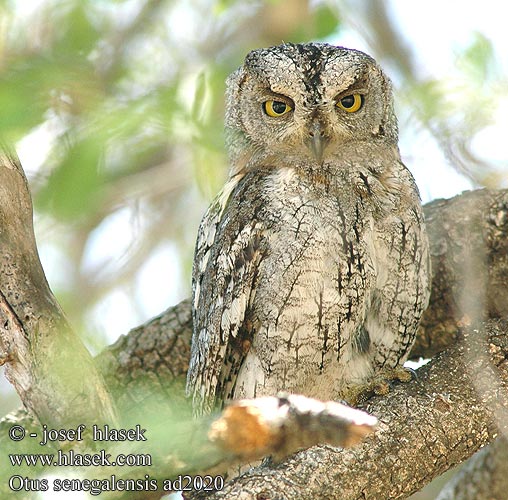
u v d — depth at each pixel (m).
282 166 8.84
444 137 9.75
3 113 6.96
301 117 8.84
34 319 7.21
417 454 7.19
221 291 8.56
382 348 8.69
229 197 9.07
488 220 9.59
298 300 8.12
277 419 5.18
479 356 7.84
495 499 9.70
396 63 11.52
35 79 7.54
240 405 5.22
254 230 8.30
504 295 9.33
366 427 5.23
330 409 5.25
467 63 9.83
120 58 10.22
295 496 6.58
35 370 7.20
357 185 8.47
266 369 8.44
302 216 8.16
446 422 7.38
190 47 11.56
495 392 7.59
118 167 11.66
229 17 12.04
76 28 10.18
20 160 7.91
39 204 7.55
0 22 9.92
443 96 9.80
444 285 9.86
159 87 8.72
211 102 9.06
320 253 8.09
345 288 8.16
